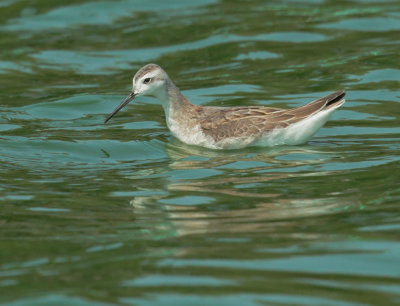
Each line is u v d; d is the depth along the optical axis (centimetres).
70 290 923
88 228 1140
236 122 1603
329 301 881
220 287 920
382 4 2506
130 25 2420
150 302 888
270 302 880
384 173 1353
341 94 1561
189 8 2547
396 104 1791
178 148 1614
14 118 1803
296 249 1028
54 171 1456
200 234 1098
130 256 1023
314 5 2525
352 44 2192
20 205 1252
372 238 1056
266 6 2539
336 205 1198
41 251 1053
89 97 1947
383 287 913
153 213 1202
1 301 897
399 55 2086
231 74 2042
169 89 1667
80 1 2628
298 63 2086
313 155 1504
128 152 1584
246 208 1206
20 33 2380
